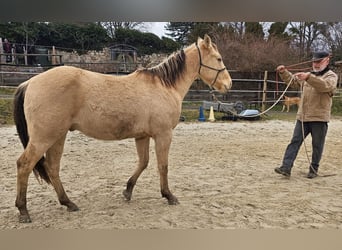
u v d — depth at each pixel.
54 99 3.00
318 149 4.87
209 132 9.66
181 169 5.40
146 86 3.50
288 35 18.36
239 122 11.83
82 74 3.19
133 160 6.02
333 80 4.50
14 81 14.02
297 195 4.05
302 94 4.84
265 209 3.55
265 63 16.70
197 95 15.37
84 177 4.85
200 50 4.10
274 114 14.20
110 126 3.29
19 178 3.10
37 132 3.01
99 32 20.48
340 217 3.35
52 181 3.42
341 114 14.80
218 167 5.57
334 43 17.39
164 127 3.55
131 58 18.20
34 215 3.36
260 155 6.61
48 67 14.71
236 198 3.93
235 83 17.00
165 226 3.09
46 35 19.30
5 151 6.56
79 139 8.08
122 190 4.25
